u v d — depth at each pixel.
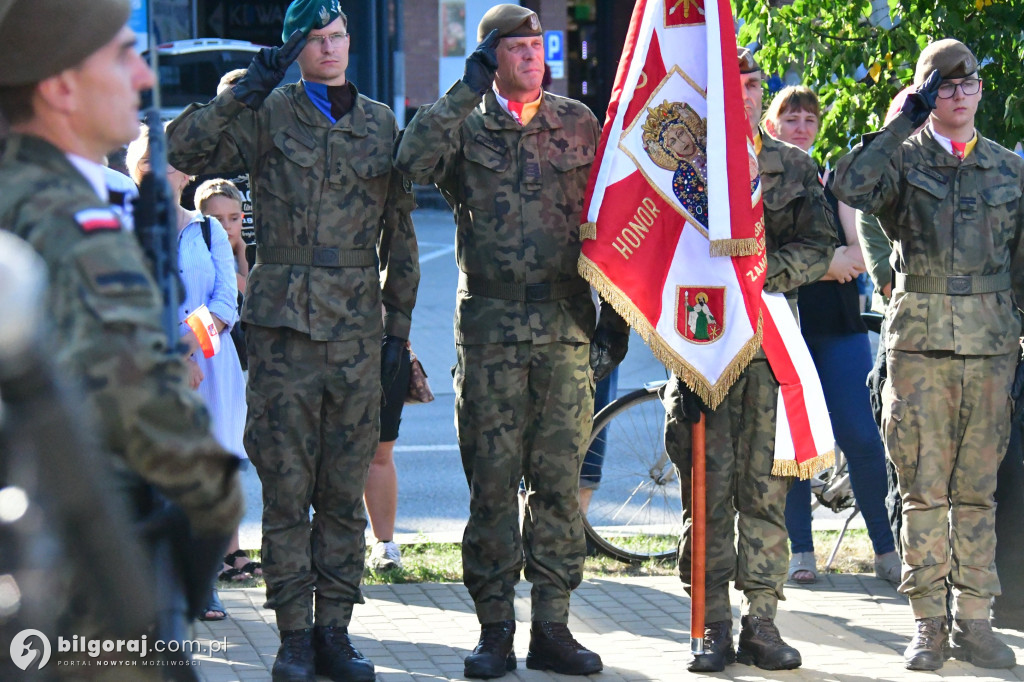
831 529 15.13
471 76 9.62
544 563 10.45
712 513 10.59
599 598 12.39
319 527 10.28
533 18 10.18
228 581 12.77
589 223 9.96
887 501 11.09
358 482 10.23
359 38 38.50
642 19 10.11
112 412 3.86
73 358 3.80
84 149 4.38
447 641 11.07
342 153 10.00
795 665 10.43
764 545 10.61
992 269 10.50
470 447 10.43
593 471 13.84
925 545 10.55
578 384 10.37
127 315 3.89
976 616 10.63
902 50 14.29
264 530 10.02
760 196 10.11
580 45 61.09
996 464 10.66
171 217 4.74
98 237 3.96
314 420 10.01
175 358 4.04
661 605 12.21
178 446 3.99
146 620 3.67
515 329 10.15
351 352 10.03
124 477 4.00
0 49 4.15
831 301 12.85
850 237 12.88
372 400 10.21
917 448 10.55
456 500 16.92
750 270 10.02
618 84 10.12
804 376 10.55
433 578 13.00
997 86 13.68
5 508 3.26
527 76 10.16
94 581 3.50
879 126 14.58
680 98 10.11
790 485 10.77
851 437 12.85
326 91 10.10
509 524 10.44
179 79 27.53
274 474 9.96
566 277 10.29
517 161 10.21
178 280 4.71
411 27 59.16
